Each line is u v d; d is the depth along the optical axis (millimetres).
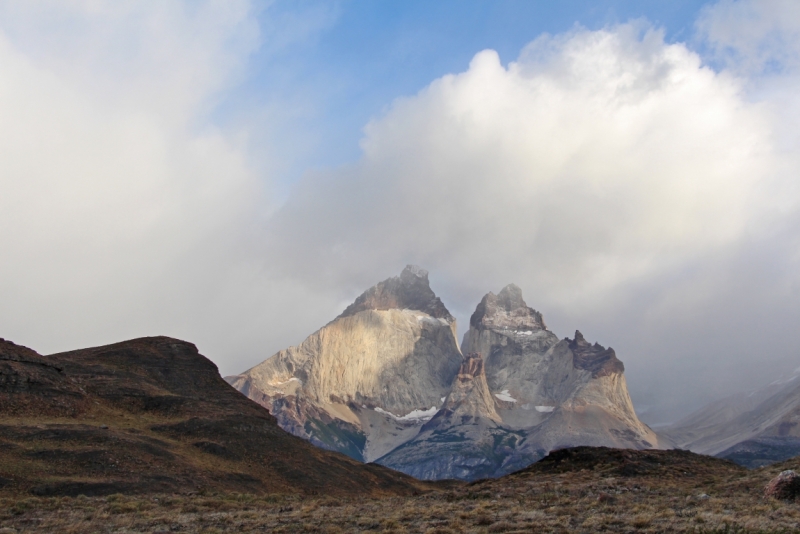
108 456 86688
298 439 124250
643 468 78062
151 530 49094
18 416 95750
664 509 50031
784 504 50469
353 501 69125
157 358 138125
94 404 109625
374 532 46094
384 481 124438
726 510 48938
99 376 122625
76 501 65625
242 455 106688
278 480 102250
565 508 52344
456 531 44875
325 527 48188
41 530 50094
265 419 122812
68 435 90312
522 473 88062
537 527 44969
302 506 63000
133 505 61906
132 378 125750
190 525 51219
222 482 91312
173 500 68062
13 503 64062
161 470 87938
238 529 49125
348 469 121375
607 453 87188
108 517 55344
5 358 104688
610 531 43281
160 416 114812
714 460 86562
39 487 73188
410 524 48688
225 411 121125
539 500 59250
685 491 61250
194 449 102625
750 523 43094
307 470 109812
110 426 101188
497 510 53719
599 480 71812
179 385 130375
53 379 107188
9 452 81938
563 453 90500
